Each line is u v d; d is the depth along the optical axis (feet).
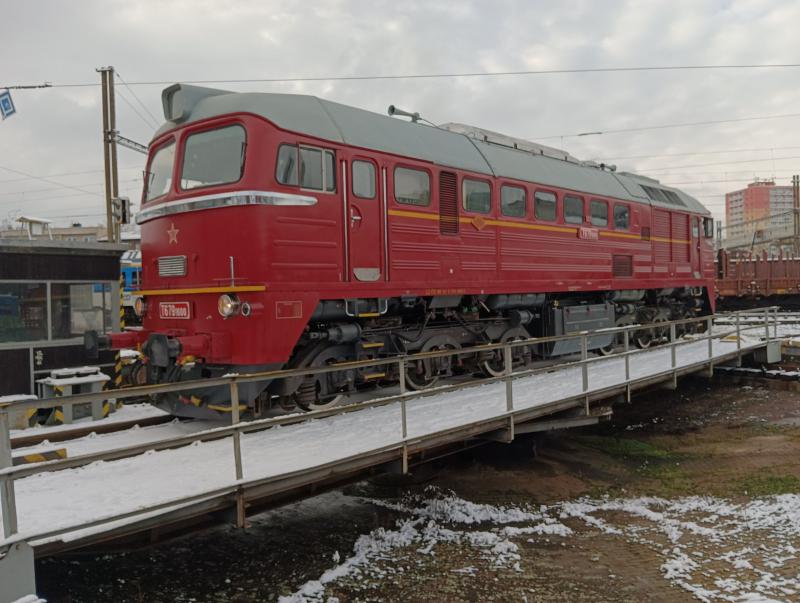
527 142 39.50
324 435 22.40
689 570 21.40
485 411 26.27
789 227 232.73
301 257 23.68
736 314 48.14
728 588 20.01
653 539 24.25
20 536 13.02
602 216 41.98
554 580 21.15
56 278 33.12
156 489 16.72
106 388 34.09
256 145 22.88
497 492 29.89
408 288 27.84
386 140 27.58
